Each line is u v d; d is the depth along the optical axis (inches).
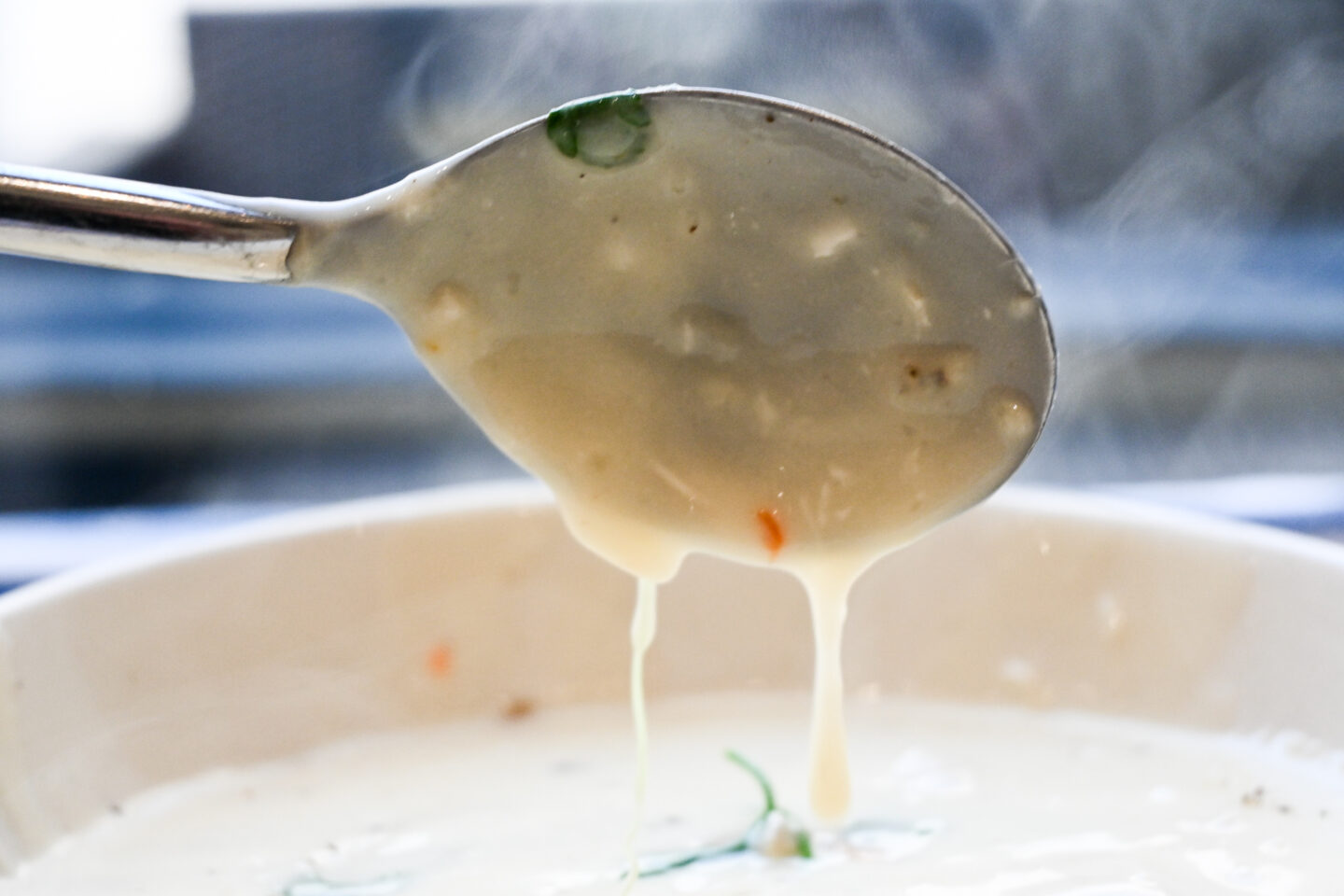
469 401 10.7
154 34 16.4
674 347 10.6
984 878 11.3
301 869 11.7
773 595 13.3
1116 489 15.5
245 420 16.7
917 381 10.6
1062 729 12.8
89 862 11.9
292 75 16.4
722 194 10.4
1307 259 17.7
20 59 16.5
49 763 12.1
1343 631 12.2
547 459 10.8
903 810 12.0
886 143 10.4
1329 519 14.9
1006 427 10.6
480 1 16.2
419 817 12.2
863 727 13.0
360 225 10.4
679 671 13.3
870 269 10.5
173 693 12.5
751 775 12.5
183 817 12.3
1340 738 12.1
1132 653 12.8
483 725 13.1
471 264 10.5
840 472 10.8
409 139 16.7
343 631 13.0
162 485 16.2
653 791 12.3
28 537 15.3
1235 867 11.4
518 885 11.5
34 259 18.3
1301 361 16.8
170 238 9.9
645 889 11.4
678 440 10.7
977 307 10.5
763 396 10.6
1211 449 16.2
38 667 12.1
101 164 16.8
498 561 13.2
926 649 13.2
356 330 17.7
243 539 12.8
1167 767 12.3
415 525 13.1
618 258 10.5
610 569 13.2
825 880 11.4
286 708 12.8
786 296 10.5
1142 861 11.4
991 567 13.1
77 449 16.4
